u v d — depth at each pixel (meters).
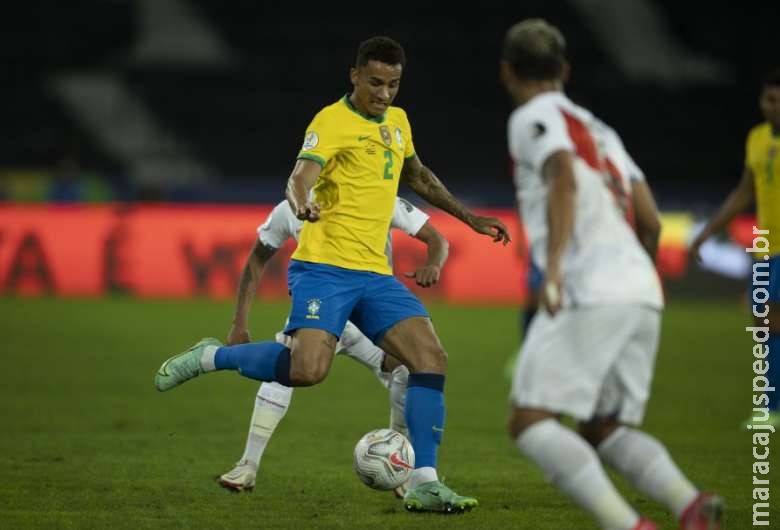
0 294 63.41
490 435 27.70
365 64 18.89
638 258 14.59
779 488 21.50
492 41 102.75
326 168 19.12
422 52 100.88
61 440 26.17
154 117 95.38
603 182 14.63
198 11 103.44
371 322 19.19
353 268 19.08
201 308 57.78
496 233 20.58
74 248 64.06
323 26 103.06
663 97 98.94
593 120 15.15
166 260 64.06
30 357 40.91
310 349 18.59
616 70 101.50
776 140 27.77
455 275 65.06
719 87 99.81
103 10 101.88
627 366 14.82
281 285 63.25
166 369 19.58
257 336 45.88
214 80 98.31
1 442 25.80
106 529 17.47
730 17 106.25
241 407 31.78
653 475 14.85
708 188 73.44
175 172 90.94
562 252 13.68
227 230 64.06
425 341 18.95
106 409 30.95
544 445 14.08
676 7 106.50
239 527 17.72
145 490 20.59
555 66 14.98
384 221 19.36
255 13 103.62
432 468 18.77
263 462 23.78
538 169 14.29
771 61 103.62
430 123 95.06
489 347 46.31
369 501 19.84
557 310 13.52
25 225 64.19
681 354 45.19
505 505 19.62
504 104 97.56
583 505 14.02
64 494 20.14
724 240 66.62
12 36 99.62
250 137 94.75
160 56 100.00
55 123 93.94
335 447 25.73
